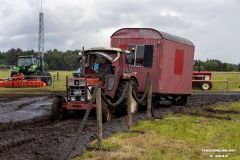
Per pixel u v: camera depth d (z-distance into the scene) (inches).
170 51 591.8
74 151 288.7
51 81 1294.3
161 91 569.9
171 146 322.7
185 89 669.3
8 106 609.6
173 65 607.2
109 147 309.1
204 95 966.4
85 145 309.3
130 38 581.3
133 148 307.4
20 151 282.5
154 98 589.6
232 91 1207.6
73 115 507.8
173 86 614.5
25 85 1128.2
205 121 461.7
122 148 305.0
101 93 334.0
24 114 519.2
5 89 1050.7
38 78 1248.8
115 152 290.7
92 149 301.4
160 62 564.4
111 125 409.4
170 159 279.7
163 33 576.7
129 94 382.3
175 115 510.9
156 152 296.5
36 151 281.0
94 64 479.5
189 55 674.8
